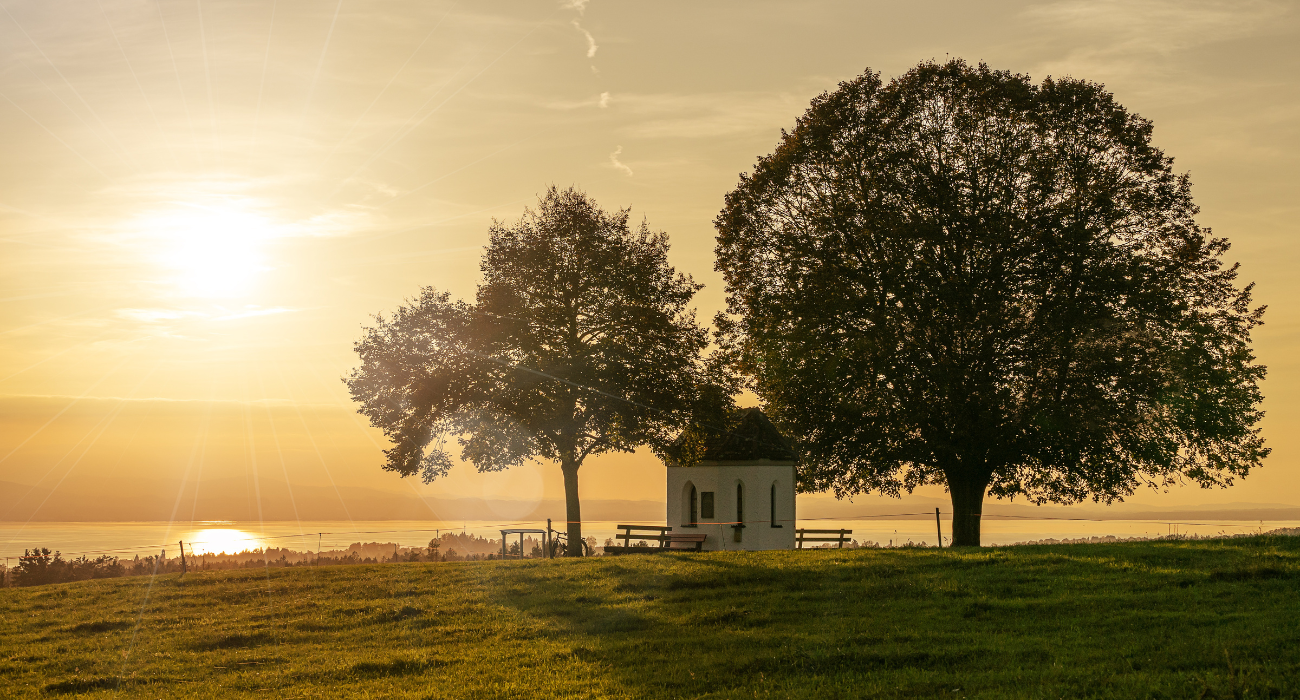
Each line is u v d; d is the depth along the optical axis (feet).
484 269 151.94
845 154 132.67
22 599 96.27
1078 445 123.03
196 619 83.20
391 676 63.21
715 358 155.84
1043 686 48.08
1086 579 75.97
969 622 66.03
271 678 64.08
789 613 72.95
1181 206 130.52
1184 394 127.95
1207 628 58.39
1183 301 126.93
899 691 50.55
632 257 152.25
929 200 126.52
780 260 135.95
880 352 125.29
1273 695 43.78
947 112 132.36
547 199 154.81
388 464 150.82
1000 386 124.77
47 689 63.82
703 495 152.56
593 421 146.82
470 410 147.43
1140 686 46.52
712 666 59.11
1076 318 120.98
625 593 84.23
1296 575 70.38
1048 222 124.06
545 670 61.77
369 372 152.05
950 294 122.01
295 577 100.22
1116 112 128.77
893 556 95.50
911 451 128.36
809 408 131.44
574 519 150.82
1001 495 134.82
